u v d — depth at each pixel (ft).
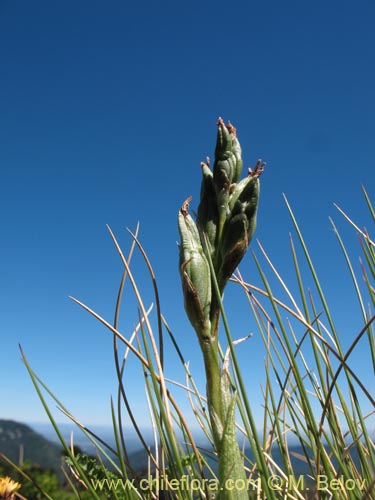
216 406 0.29
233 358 0.28
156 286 0.35
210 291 0.30
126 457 0.36
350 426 0.38
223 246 0.31
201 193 0.33
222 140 0.32
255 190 0.31
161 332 0.35
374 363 0.37
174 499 0.35
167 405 0.30
